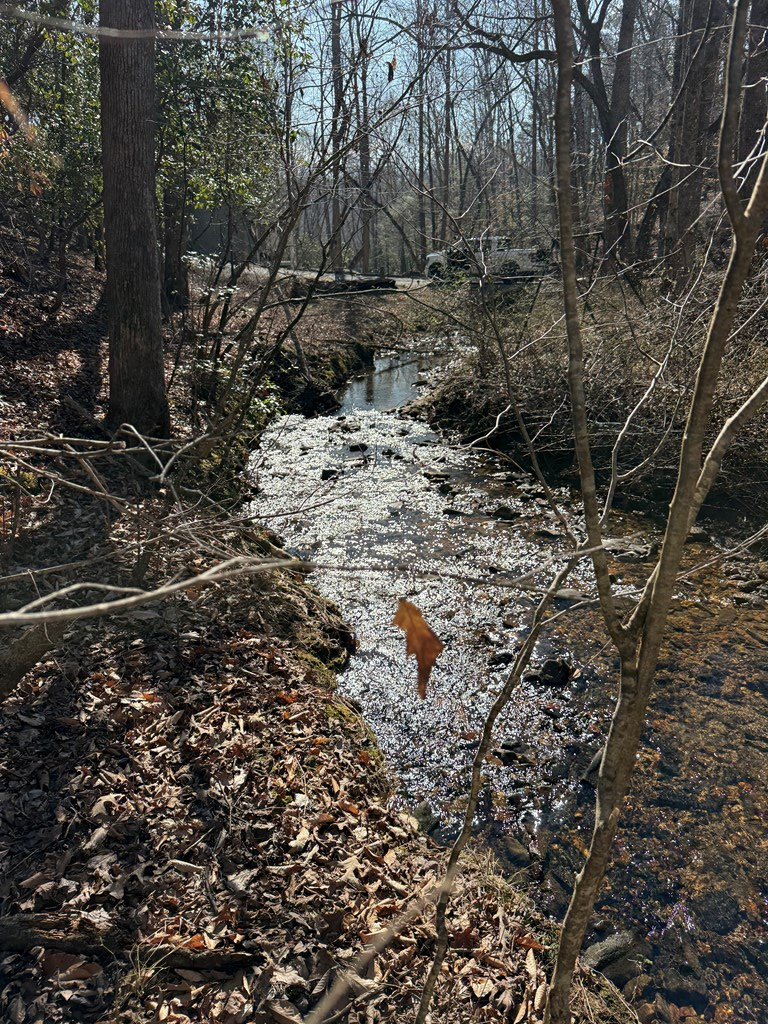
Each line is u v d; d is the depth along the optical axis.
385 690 5.09
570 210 1.50
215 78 9.30
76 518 5.77
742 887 3.60
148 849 3.11
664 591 1.65
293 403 12.06
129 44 7.05
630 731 1.80
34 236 13.27
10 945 2.61
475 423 10.59
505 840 3.87
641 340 7.84
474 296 8.78
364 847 3.36
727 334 1.42
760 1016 3.01
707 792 4.18
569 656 5.50
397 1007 2.64
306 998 2.61
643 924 3.41
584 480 1.64
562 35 1.37
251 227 9.28
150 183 7.38
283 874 3.10
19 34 10.08
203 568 5.29
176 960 2.65
